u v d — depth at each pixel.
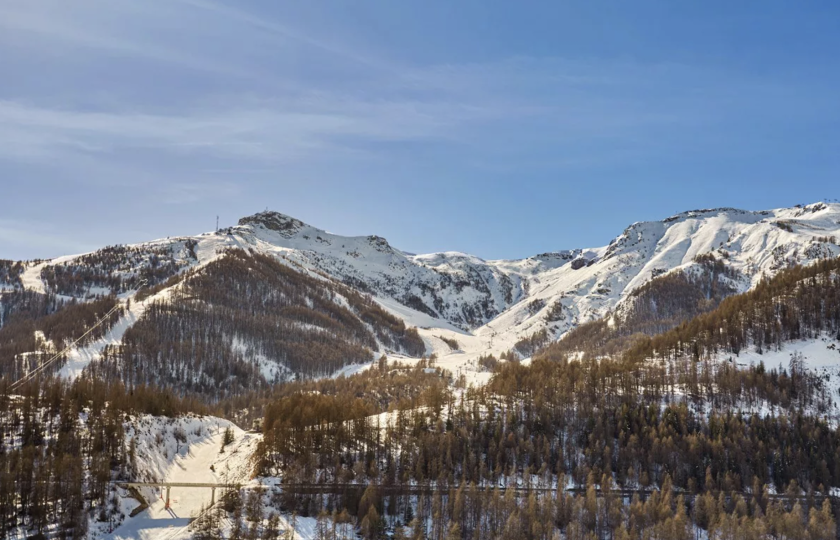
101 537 195.25
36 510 189.62
